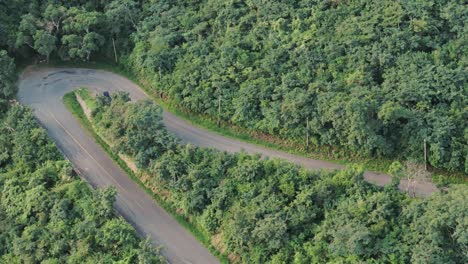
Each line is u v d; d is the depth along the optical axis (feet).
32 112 320.29
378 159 287.07
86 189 275.80
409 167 266.57
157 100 337.72
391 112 273.75
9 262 259.19
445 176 277.44
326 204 252.83
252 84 310.86
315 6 340.59
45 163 290.76
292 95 296.51
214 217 261.03
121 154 299.38
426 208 237.04
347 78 300.20
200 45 338.54
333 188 256.52
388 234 238.07
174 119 323.57
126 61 361.10
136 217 272.92
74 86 352.08
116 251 249.55
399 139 283.79
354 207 244.22
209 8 358.84
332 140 288.51
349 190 255.29
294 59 315.78
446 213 227.81
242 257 249.34
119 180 291.38
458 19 314.55
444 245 229.25
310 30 327.26
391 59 304.30
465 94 285.43
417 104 283.59
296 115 291.79
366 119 276.41
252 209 252.62
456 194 234.79
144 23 364.17
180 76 327.06
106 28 368.27
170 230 267.39
